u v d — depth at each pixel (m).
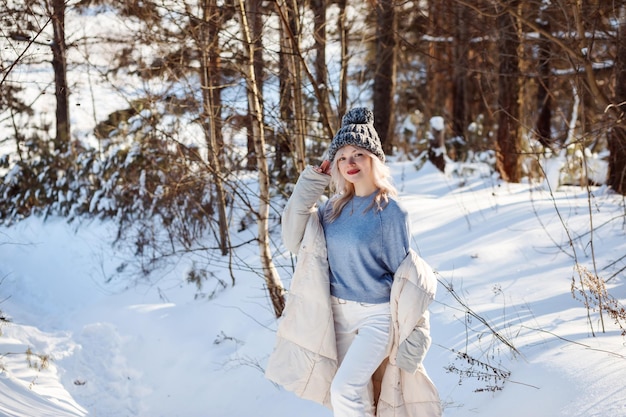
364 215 3.40
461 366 4.43
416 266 3.32
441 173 12.24
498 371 4.11
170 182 8.68
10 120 15.42
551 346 4.18
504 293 5.47
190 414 5.20
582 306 4.90
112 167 11.01
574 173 9.90
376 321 3.37
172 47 7.18
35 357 5.78
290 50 6.46
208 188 8.73
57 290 9.04
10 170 12.01
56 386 5.33
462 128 15.64
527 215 7.35
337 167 3.47
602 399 3.40
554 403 3.54
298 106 6.56
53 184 11.71
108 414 5.25
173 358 6.22
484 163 12.45
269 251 6.28
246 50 6.05
